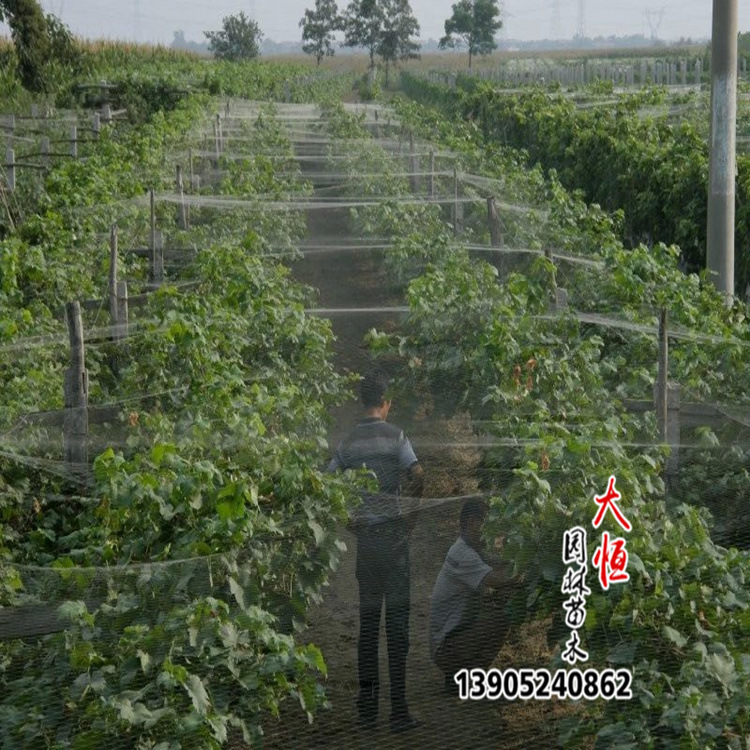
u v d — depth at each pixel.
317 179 21.44
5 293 10.23
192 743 4.30
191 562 5.05
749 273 13.08
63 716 4.55
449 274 9.51
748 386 7.85
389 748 5.21
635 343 8.41
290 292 10.73
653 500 6.12
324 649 5.66
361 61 103.81
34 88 33.78
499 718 5.26
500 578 5.49
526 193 16.55
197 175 19.44
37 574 5.39
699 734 4.37
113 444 7.21
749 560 5.09
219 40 70.25
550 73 51.50
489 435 7.25
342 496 5.61
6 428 7.25
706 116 25.77
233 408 6.86
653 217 15.68
